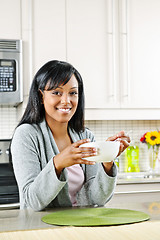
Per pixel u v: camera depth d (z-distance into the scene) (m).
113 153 1.00
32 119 1.30
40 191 1.05
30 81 2.54
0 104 2.75
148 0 2.86
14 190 2.52
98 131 3.18
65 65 1.24
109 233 0.77
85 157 0.98
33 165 1.19
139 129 3.29
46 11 2.60
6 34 2.51
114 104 2.73
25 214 1.05
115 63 2.74
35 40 2.57
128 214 0.99
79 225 0.85
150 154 3.13
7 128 2.92
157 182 2.65
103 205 1.25
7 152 2.59
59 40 2.62
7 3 2.52
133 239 0.72
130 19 2.80
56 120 1.25
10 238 0.74
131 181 2.57
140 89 2.80
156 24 2.87
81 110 1.40
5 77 2.48
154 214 1.00
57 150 1.31
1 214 1.05
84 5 2.70
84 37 2.68
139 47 2.81
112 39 2.75
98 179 1.22
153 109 2.84
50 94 1.21
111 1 2.76
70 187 1.30
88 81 2.68
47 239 0.73
